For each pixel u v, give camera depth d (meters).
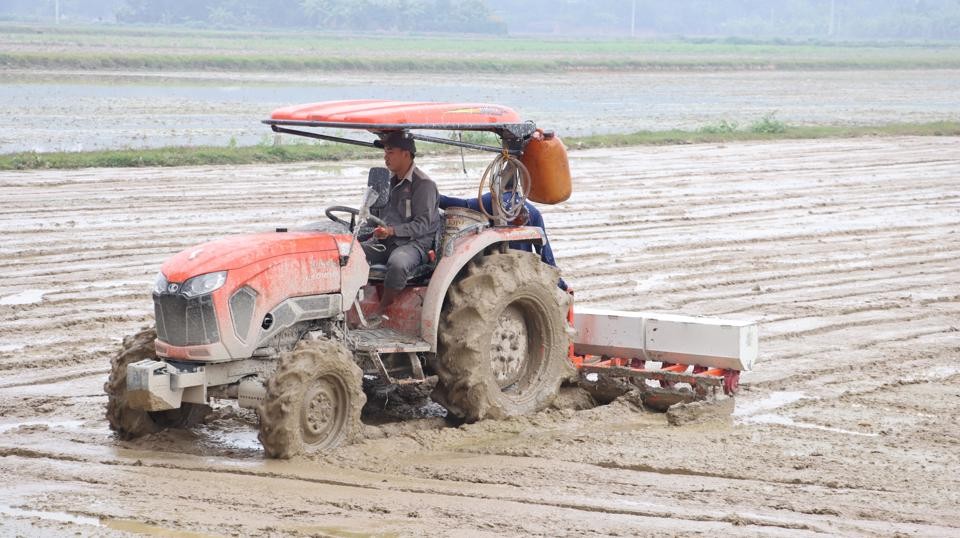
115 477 11.74
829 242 27.33
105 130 46.81
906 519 10.72
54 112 53.38
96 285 21.44
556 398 14.56
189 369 12.17
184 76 86.69
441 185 33.19
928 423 14.08
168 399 12.14
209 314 12.03
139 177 34.72
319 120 12.55
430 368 13.88
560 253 25.12
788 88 95.00
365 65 103.62
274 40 155.88
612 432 13.62
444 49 145.12
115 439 13.18
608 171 39.06
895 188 36.31
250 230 26.69
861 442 13.26
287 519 10.55
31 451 12.59
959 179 38.53
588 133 53.28
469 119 13.27
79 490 11.32
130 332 18.42
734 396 15.18
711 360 14.57
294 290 12.62
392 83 88.25
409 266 13.23
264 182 34.41
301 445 12.30
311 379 12.24
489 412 13.72
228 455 12.59
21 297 20.39
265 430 12.12
